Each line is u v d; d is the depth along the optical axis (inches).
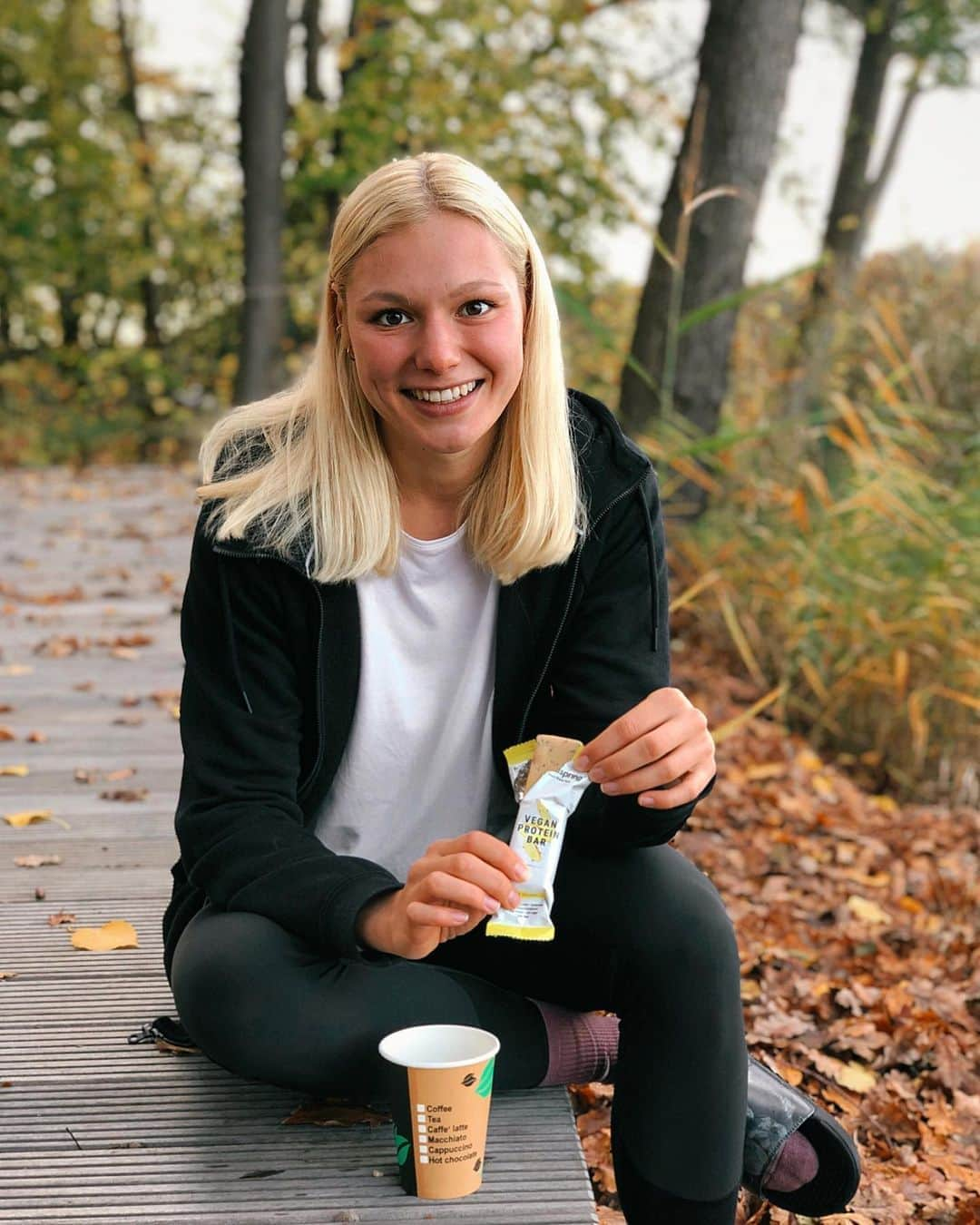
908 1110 107.5
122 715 178.4
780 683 222.1
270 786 74.5
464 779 78.5
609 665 77.0
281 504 73.1
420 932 65.5
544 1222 68.0
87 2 748.0
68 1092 82.0
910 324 275.6
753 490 254.1
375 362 69.4
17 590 262.5
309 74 648.4
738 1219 91.2
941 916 152.8
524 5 550.3
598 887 72.8
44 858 124.3
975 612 209.2
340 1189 71.1
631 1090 70.8
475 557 74.5
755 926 138.9
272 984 69.6
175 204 748.6
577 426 77.7
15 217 733.3
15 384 765.9
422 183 69.0
